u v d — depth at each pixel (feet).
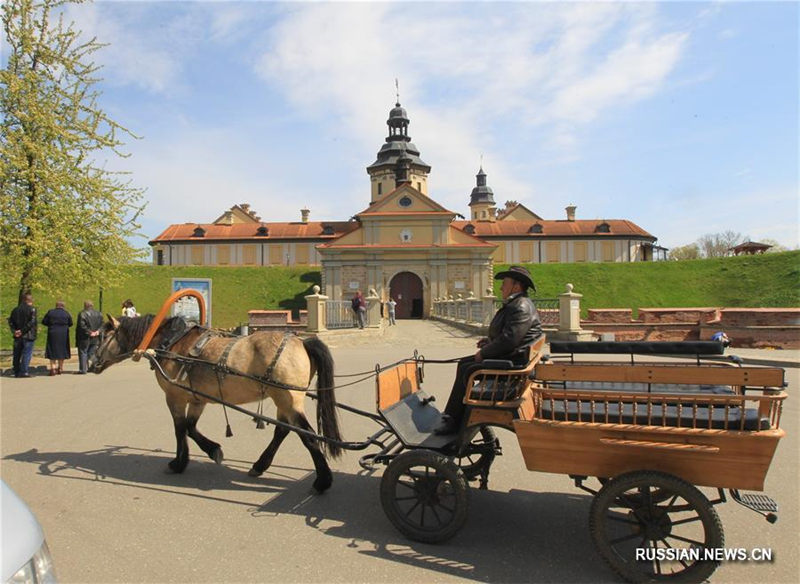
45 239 50.34
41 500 16.72
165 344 20.06
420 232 157.17
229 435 19.04
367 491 17.87
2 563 7.50
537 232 227.81
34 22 53.88
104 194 56.29
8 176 50.80
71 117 55.62
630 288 149.59
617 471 12.66
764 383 11.45
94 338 45.93
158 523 15.03
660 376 12.25
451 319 109.81
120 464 20.43
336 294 155.43
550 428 13.02
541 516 15.62
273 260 227.40
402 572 12.31
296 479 19.03
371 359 52.39
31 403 31.73
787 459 20.65
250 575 12.09
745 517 15.53
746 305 130.11
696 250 321.52
